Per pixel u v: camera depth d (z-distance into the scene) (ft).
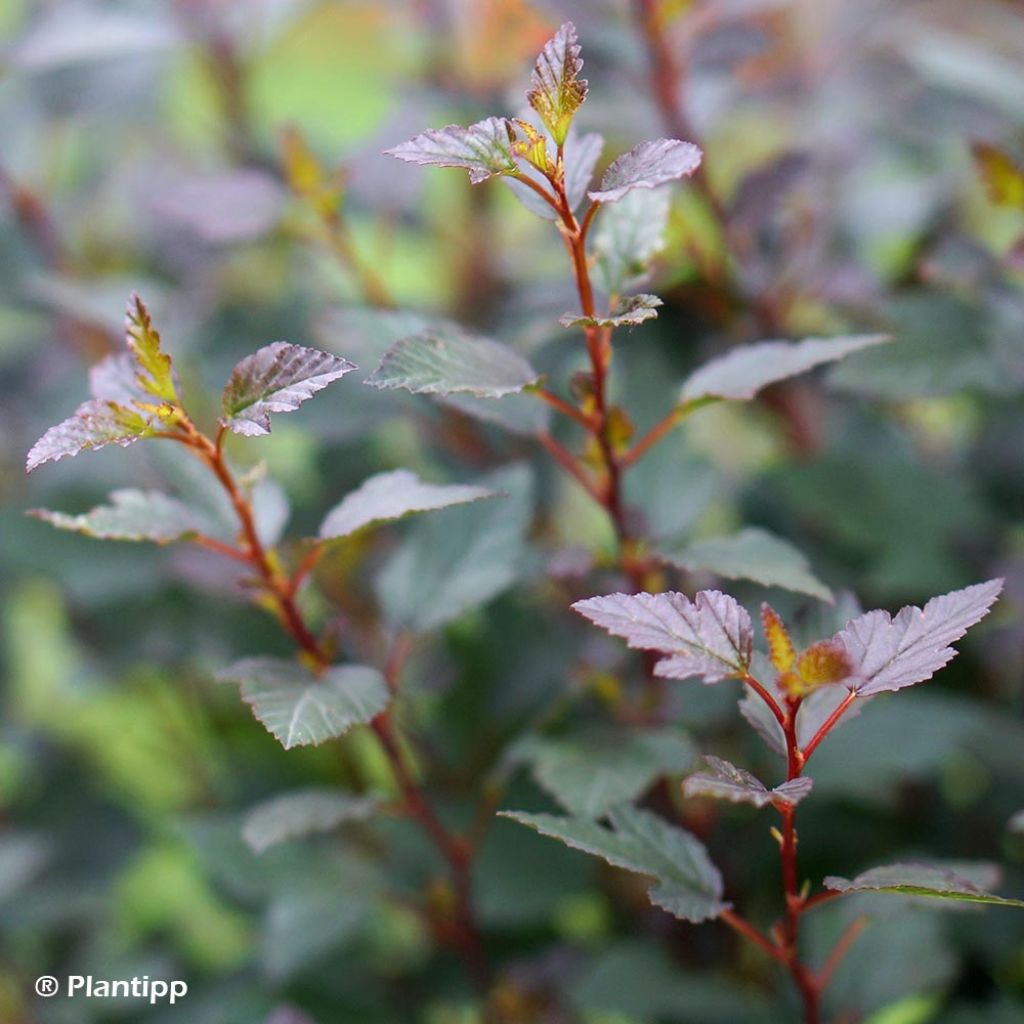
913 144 2.81
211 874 2.50
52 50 2.75
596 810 2.14
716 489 2.46
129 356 2.08
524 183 1.99
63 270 2.80
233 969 2.64
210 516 2.18
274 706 2.03
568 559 2.21
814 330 2.61
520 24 2.64
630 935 2.53
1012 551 2.56
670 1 2.46
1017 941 2.44
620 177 1.97
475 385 2.04
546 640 2.63
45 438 1.97
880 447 2.70
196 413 2.73
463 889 2.32
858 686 1.93
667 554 2.16
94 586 2.63
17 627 3.37
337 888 2.38
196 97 3.69
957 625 1.93
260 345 2.61
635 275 2.13
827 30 2.81
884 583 2.50
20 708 3.13
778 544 2.15
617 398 2.49
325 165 2.84
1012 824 2.10
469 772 2.57
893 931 2.29
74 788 2.93
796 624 2.12
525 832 2.49
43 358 2.95
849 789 2.33
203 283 2.78
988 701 2.58
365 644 2.54
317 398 2.49
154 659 2.71
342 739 2.59
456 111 2.66
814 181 2.60
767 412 2.67
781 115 2.75
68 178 3.31
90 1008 2.63
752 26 2.63
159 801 3.06
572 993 2.35
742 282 2.52
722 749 2.44
